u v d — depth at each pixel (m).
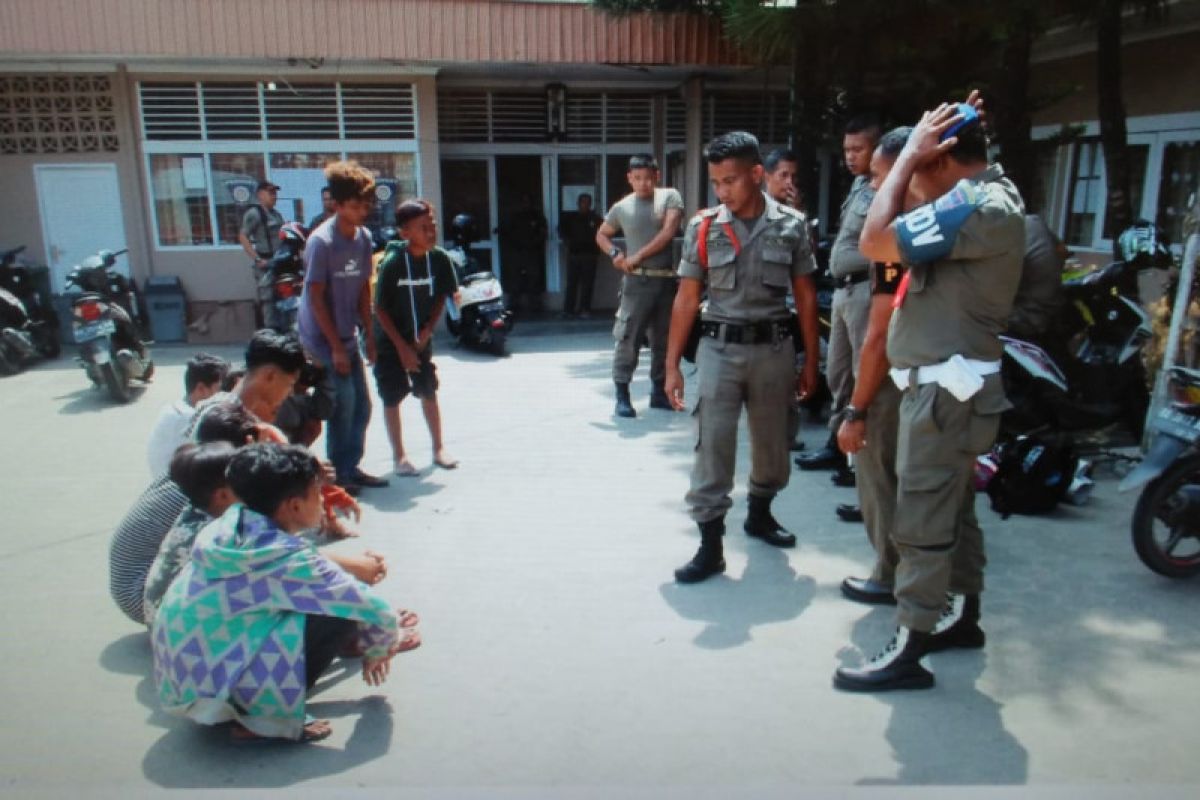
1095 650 3.12
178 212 9.91
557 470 5.19
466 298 8.59
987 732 2.67
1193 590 3.56
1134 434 5.21
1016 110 6.86
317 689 2.97
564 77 10.66
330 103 9.86
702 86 10.63
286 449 2.69
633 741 2.66
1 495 4.93
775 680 2.98
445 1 8.90
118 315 7.17
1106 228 9.13
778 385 3.70
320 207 10.10
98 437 6.08
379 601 2.72
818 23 6.88
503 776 2.51
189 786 2.49
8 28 8.35
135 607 3.23
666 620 3.39
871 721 2.74
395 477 5.09
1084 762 2.52
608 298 11.79
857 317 4.11
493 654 3.17
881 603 3.50
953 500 2.76
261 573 2.60
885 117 8.48
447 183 11.23
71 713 2.87
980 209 2.56
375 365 5.02
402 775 2.52
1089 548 3.95
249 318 9.85
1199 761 2.52
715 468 3.63
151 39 8.52
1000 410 2.74
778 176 5.09
